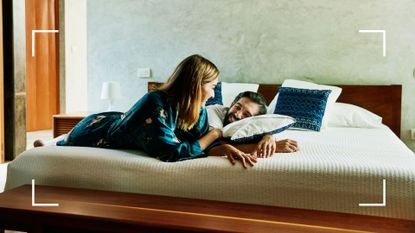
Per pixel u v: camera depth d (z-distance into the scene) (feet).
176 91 5.91
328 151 6.36
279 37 12.82
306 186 4.99
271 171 5.13
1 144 13.56
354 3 12.17
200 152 5.73
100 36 14.66
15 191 5.25
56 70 22.58
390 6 11.93
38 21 21.34
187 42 13.74
